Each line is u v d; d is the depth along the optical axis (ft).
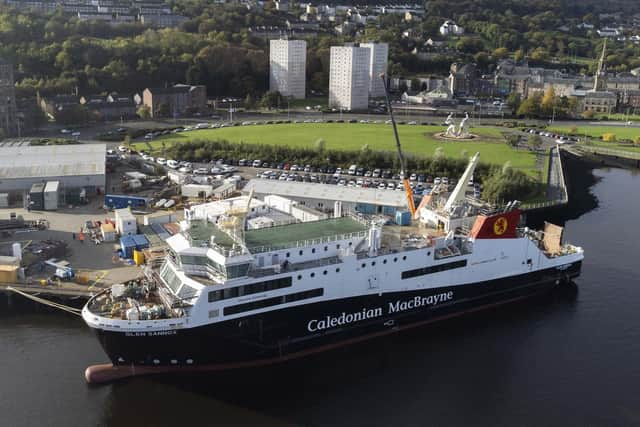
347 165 476.13
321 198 353.51
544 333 228.84
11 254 267.39
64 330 220.84
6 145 487.61
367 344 221.05
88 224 316.40
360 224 227.40
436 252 227.81
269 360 205.16
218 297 187.62
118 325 181.78
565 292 262.47
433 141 582.35
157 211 349.20
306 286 201.05
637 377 202.49
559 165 494.18
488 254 236.02
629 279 276.00
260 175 442.50
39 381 191.52
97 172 381.81
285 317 201.05
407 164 467.11
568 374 204.23
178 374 197.77
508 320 238.68
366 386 197.26
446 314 236.63
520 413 185.06
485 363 210.18
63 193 359.46
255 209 254.06
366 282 212.84
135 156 478.18
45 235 302.86
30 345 210.38
